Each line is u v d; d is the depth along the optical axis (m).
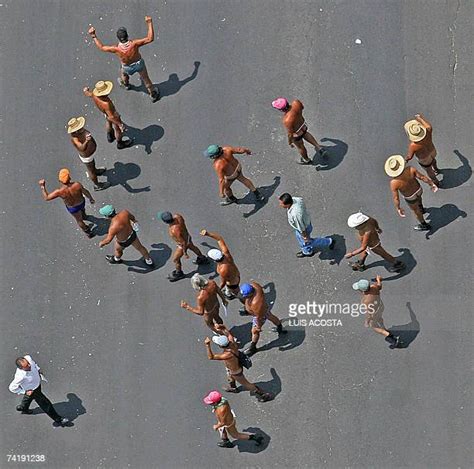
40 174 27.70
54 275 26.72
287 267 26.30
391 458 24.52
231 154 25.45
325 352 25.50
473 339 25.28
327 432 24.80
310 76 28.06
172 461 24.86
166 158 27.61
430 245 26.14
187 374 25.55
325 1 28.72
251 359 25.55
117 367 25.77
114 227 24.86
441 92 27.55
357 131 27.42
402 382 25.08
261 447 24.78
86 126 28.12
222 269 24.55
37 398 24.42
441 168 26.81
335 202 26.78
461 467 24.36
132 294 26.38
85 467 24.95
